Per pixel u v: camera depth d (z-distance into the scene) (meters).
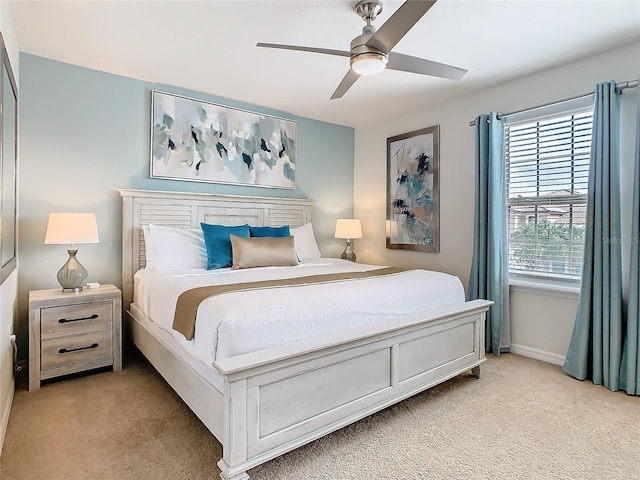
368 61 1.98
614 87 2.55
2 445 1.80
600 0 2.09
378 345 1.96
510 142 3.33
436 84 3.37
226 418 1.45
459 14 2.24
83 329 2.65
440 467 1.66
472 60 2.87
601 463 1.69
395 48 2.67
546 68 3.02
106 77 3.15
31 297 2.54
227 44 2.65
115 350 2.80
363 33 2.07
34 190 2.86
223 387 1.48
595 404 2.27
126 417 2.10
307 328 1.80
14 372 2.47
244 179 3.93
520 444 1.84
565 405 2.26
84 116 3.06
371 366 1.95
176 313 2.02
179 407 2.22
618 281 2.51
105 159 3.16
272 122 4.14
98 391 2.45
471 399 2.33
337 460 1.71
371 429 1.97
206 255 3.23
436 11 2.21
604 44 2.62
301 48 2.07
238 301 1.76
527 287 3.16
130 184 3.29
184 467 1.65
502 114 3.28
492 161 3.24
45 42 2.63
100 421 2.05
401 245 4.30
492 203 3.23
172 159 3.48
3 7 1.99
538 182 3.14
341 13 2.25
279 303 1.79
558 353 2.99
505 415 2.13
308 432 1.68
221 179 3.77
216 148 3.73
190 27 2.42
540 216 3.13
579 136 2.88
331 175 4.73
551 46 2.65
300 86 3.46
